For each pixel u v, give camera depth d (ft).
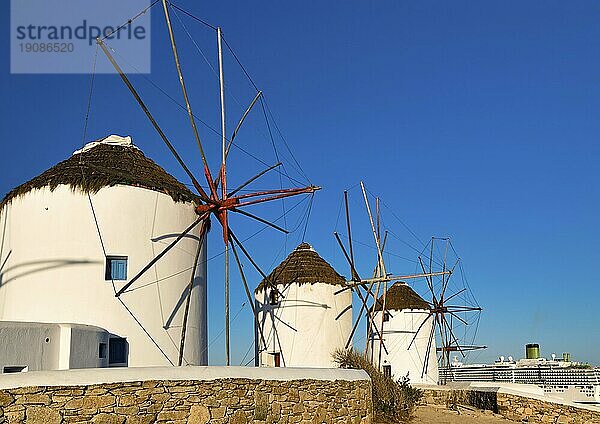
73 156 73.72
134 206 68.74
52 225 67.26
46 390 37.37
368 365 84.48
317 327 99.96
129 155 74.13
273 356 101.50
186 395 43.62
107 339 62.80
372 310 106.83
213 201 64.44
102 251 66.95
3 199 71.72
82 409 38.45
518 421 76.07
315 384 54.44
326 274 103.04
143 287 67.82
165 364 67.82
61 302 65.51
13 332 50.62
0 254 70.64
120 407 40.09
